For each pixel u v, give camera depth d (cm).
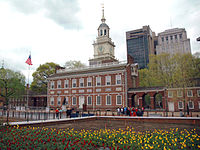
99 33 7738
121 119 2553
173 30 18900
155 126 1953
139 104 4228
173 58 5956
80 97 4997
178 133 1431
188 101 4219
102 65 5172
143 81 6606
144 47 18288
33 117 2905
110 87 4553
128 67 4681
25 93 7056
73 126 1934
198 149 968
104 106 4556
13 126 1606
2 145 988
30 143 1058
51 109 5325
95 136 1240
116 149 977
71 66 7625
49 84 5700
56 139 1183
